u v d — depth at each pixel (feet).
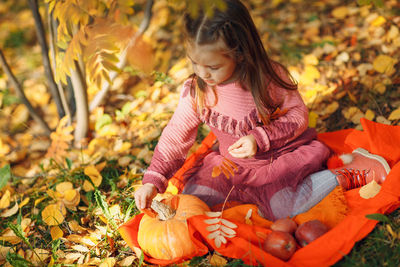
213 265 5.96
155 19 14.02
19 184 9.09
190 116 6.71
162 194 7.04
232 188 6.45
